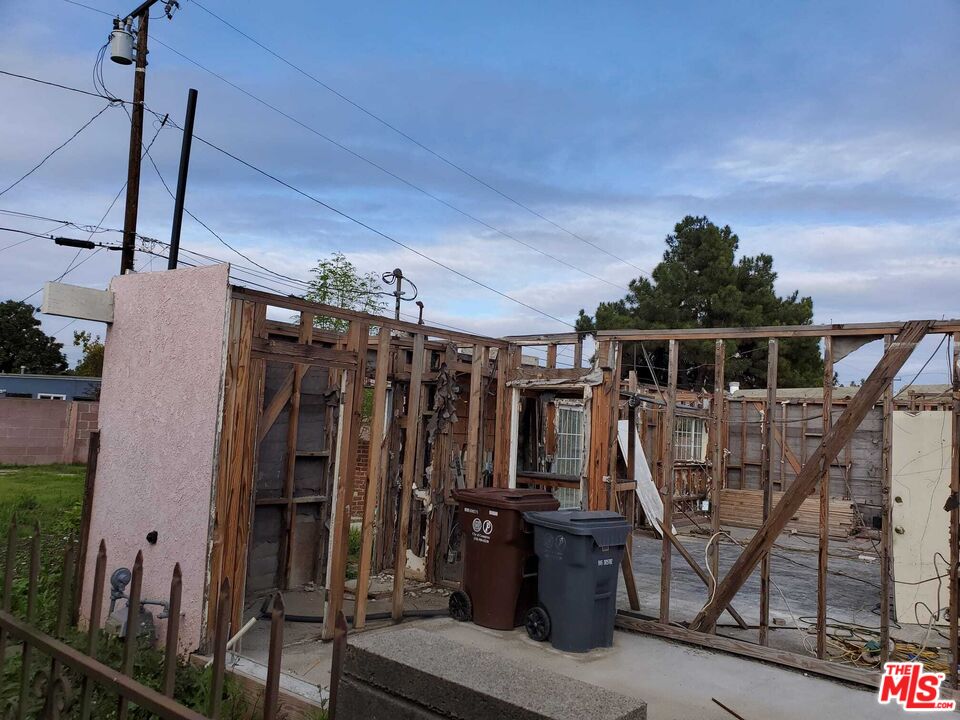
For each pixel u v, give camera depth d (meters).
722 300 25.73
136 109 13.61
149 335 6.23
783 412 18.25
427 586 8.39
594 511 6.52
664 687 5.24
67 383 36.06
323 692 4.72
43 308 6.11
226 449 5.57
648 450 15.48
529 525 6.54
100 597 2.83
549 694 2.17
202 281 5.79
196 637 5.38
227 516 5.58
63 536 9.91
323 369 8.48
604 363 7.42
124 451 6.29
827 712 4.81
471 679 2.28
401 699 2.43
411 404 6.98
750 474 18.81
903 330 5.51
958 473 5.23
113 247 13.38
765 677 5.49
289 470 7.96
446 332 7.39
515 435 8.23
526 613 6.65
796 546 14.14
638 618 6.73
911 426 8.55
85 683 2.80
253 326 5.76
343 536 6.21
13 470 20.70
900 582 8.19
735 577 6.18
